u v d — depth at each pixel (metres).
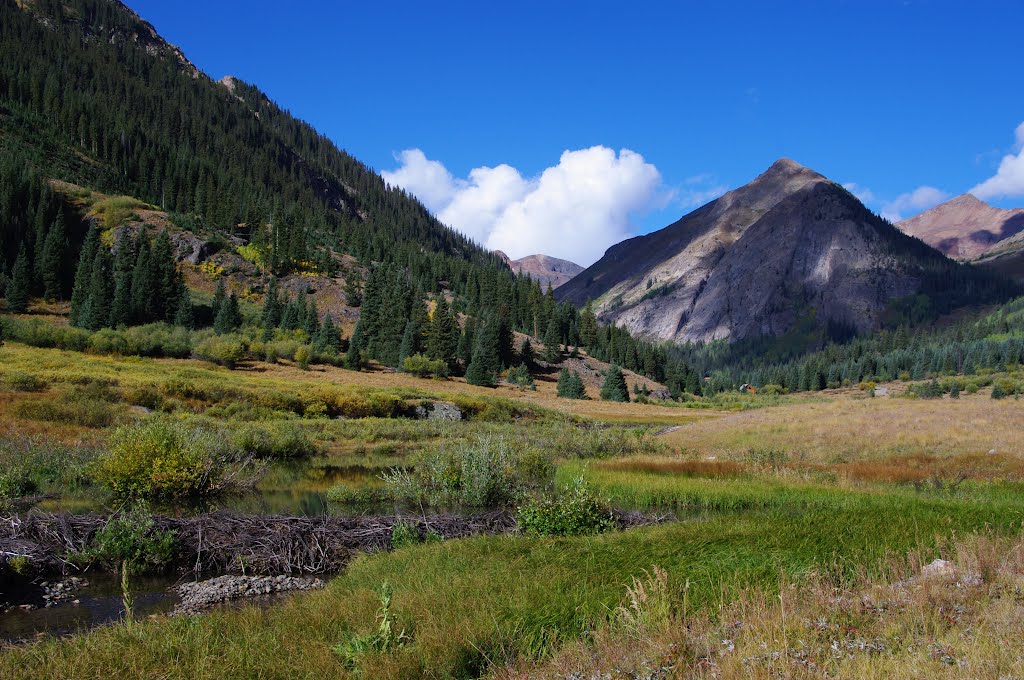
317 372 83.94
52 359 53.50
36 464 20.41
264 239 144.62
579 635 6.05
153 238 125.81
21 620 8.72
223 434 29.91
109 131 175.88
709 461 27.28
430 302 152.38
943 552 8.36
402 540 12.42
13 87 172.88
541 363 125.12
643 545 10.06
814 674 4.10
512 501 17.86
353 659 5.64
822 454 31.50
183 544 11.81
